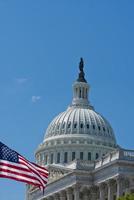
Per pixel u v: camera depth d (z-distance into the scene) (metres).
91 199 160.12
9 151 68.00
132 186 144.75
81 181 160.00
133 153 147.38
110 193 148.25
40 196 189.50
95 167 160.38
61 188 170.12
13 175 67.75
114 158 149.00
